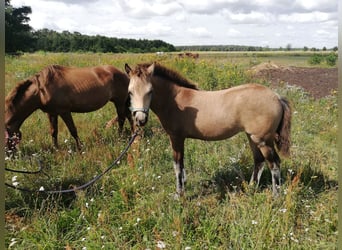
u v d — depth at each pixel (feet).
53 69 20.15
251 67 60.49
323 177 16.94
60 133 23.41
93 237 12.27
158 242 11.03
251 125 14.76
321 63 80.07
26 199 14.94
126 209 14.14
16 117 19.79
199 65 44.39
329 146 21.93
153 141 21.56
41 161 18.38
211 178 17.33
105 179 16.11
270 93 14.78
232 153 19.77
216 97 15.25
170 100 15.49
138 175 16.34
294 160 18.57
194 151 20.24
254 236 11.81
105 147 19.88
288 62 88.53
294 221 13.20
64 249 12.16
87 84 20.98
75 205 14.53
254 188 15.78
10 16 132.26
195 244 11.82
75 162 17.87
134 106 14.08
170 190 16.15
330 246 11.63
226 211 13.83
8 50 130.11
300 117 27.09
